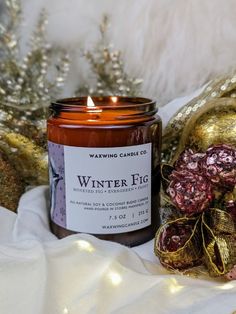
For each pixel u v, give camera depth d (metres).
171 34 0.34
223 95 0.30
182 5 0.33
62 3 0.36
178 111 0.31
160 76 0.34
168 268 0.24
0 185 0.30
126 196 0.26
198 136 0.28
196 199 0.23
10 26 0.37
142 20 0.34
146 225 0.27
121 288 0.23
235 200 0.24
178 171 0.25
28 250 0.25
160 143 0.28
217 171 0.24
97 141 0.25
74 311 0.22
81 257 0.24
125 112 0.26
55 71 0.37
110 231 0.26
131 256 0.24
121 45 0.35
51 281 0.23
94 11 0.35
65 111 0.26
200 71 0.34
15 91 0.35
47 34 0.37
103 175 0.26
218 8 0.32
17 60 0.37
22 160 0.32
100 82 0.37
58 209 0.27
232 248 0.23
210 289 0.22
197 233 0.24
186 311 0.21
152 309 0.21
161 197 0.28
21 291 0.23
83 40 0.36
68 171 0.26
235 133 0.27
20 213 0.29
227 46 0.33
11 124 0.31
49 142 0.27
